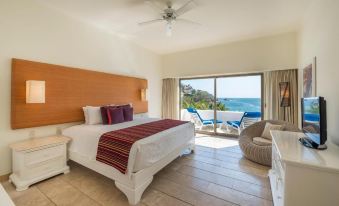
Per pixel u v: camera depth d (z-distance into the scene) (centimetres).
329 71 201
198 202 197
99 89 369
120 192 217
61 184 234
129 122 349
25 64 254
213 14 307
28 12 262
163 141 247
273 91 405
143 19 331
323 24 221
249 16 315
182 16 313
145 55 512
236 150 378
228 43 464
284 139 194
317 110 156
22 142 249
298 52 371
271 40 408
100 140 236
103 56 384
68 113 311
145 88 503
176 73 556
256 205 192
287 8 287
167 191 219
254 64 429
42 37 279
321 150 157
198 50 513
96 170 239
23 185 217
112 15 315
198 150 378
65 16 311
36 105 268
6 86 242
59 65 298
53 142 249
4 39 239
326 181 126
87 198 204
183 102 593
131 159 195
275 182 199
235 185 233
